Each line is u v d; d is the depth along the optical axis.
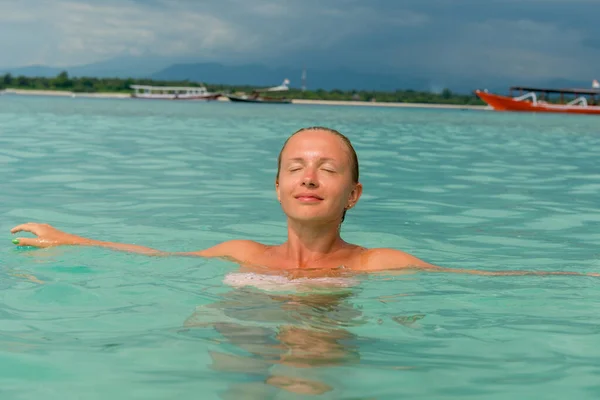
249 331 2.18
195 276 2.93
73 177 6.51
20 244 3.47
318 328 2.23
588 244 4.07
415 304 2.57
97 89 131.88
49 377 1.79
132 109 27.97
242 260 3.19
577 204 5.62
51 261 3.17
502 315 2.46
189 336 2.13
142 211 4.87
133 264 3.13
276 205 5.21
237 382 1.76
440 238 4.20
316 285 2.78
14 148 8.90
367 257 3.07
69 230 4.15
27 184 5.99
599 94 50.38
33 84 134.12
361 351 2.03
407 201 5.60
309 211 2.89
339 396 1.68
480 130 17.19
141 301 2.55
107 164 7.60
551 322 2.38
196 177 6.75
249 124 17.28
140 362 1.90
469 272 3.06
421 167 8.08
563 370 1.91
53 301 2.55
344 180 2.92
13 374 1.82
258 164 7.93
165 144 10.32
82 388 1.72
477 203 5.58
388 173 7.43
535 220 4.87
